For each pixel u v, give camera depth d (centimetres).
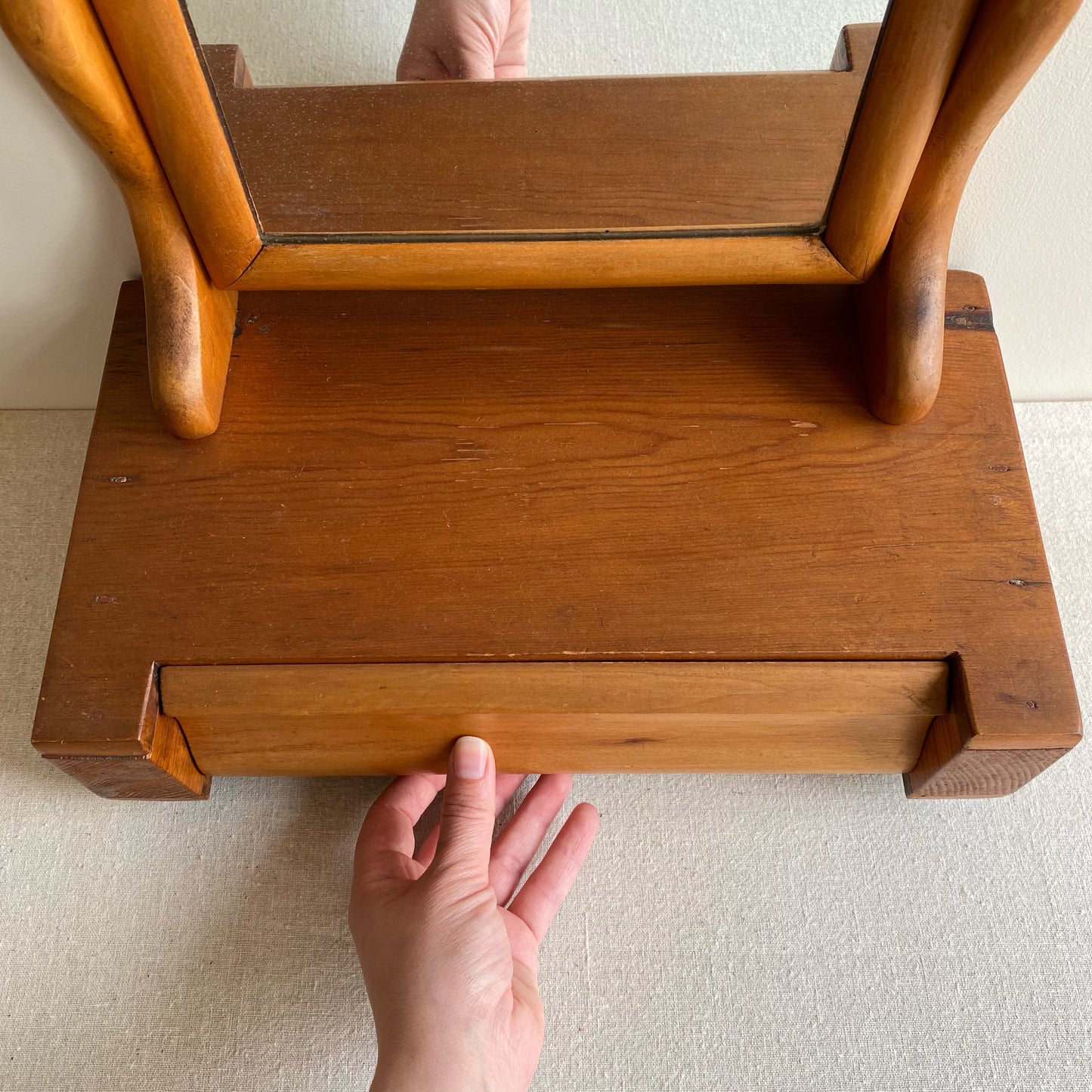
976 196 60
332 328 62
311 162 52
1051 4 41
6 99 50
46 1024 59
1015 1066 58
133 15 42
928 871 63
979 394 60
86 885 62
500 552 57
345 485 58
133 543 57
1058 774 65
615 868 63
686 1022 59
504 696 54
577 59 54
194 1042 59
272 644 55
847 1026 59
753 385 60
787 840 64
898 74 45
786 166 52
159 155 49
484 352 62
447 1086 52
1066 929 61
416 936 53
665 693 54
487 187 53
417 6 51
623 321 62
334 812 64
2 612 69
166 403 57
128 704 54
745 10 53
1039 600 55
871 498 58
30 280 63
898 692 55
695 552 57
